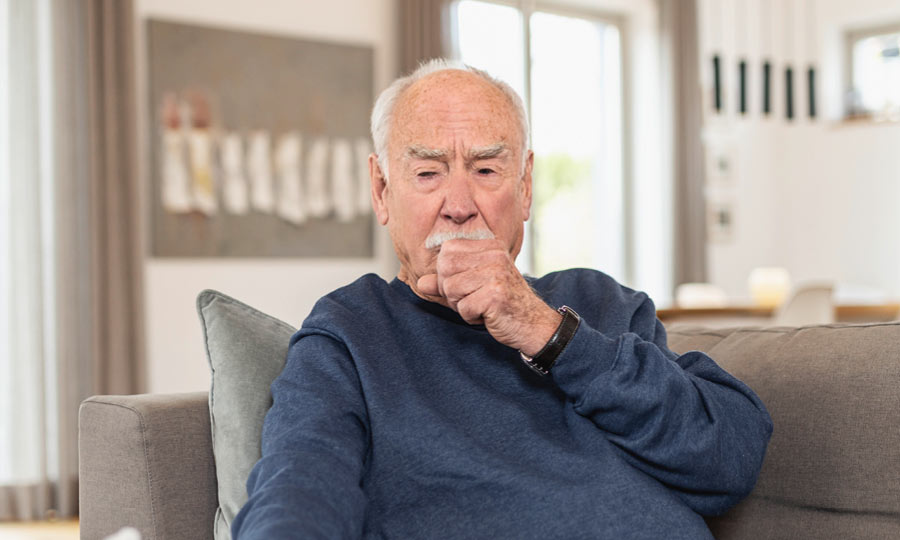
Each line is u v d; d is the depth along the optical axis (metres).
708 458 1.23
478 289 1.23
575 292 1.55
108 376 4.43
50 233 4.37
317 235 5.31
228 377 1.40
